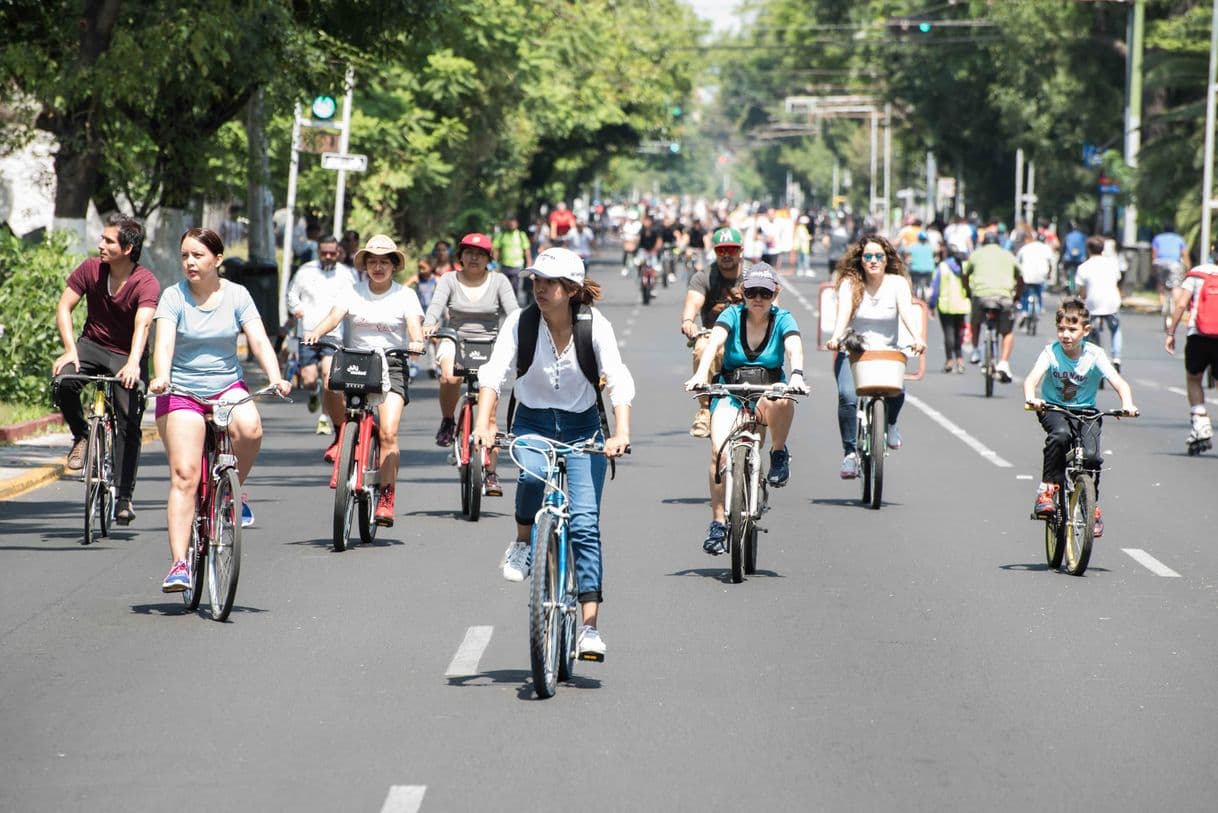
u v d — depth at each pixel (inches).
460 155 5541.3
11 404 2549.2
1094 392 1537.9
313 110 3722.9
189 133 3324.3
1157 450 2496.3
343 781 880.3
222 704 1037.8
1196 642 1230.9
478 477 1777.8
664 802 845.8
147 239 3806.6
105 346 1620.3
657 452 2401.6
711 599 1375.5
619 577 1472.7
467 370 1790.1
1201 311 2385.6
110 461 1651.1
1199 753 940.6
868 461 1899.6
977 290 3304.6
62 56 2930.6
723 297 1857.8
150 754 930.1
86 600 1360.7
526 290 6067.9
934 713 1023.6
